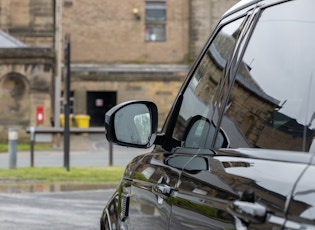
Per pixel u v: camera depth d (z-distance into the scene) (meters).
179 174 3.43
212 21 47.53
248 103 3.03
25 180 18.23
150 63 47.84
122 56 47.84
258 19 3.20
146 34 47.88
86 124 40.72
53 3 41.84
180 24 47.81
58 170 19.83
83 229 10.70
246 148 2.87
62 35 46.31
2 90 35.19
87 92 47.34
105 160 24.77
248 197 2.56
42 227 10.85
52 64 35.69
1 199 14.47
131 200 4.32
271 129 2.74
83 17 47.72
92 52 47.72
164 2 47.78
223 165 2.93
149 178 3.97
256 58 3.09
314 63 2.60
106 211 5.07
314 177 2.22
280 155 2.53
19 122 35.22
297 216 2.20
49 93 35.38
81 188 16.70
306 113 2.53
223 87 3.37
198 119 3.62
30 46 37.81
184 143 3.73
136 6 47.81
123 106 4.16
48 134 25.16
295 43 2.78
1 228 10.74
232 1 47.25
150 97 47.00
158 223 3.64
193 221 3.06
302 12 2.79
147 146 4.18
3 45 36.41
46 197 14.88
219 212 2.78
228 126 3.15
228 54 3.44
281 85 2.80
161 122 46.78
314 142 2.39
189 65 47.59
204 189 3.01
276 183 2.40
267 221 2.36
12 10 41.78
